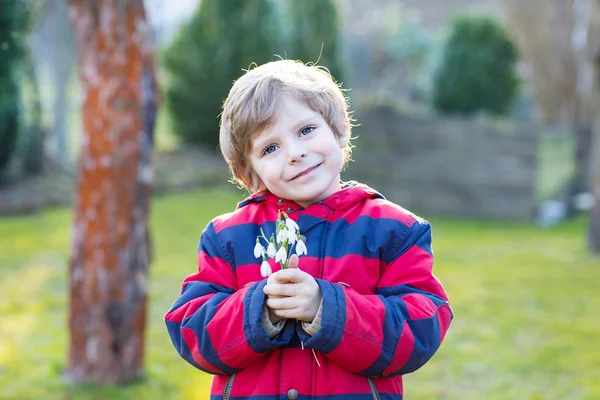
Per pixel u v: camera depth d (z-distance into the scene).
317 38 10.20
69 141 11.43
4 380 3.76
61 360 4.08
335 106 1.67
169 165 9.90
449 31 11.04
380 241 1.62
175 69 10.13
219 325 1.53
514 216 10.33
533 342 4.90
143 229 3.69
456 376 4.25
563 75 11.73
